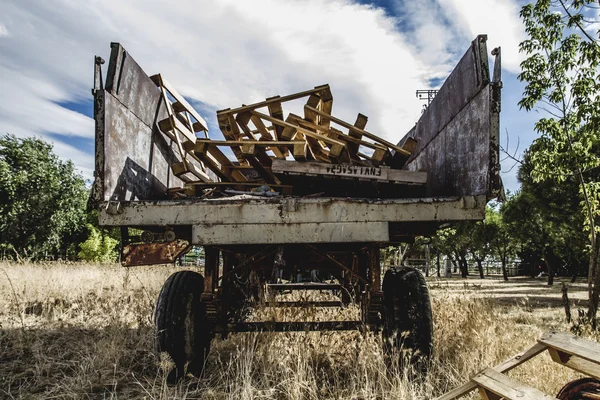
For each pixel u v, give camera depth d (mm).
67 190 35281
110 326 4777
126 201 2785
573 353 1836
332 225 2744
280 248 3230
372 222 2746
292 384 2939
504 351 3750
